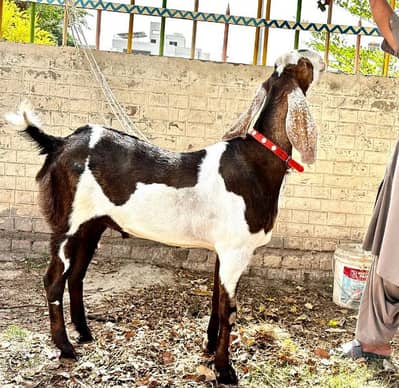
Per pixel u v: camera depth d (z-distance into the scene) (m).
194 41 6.00
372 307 4.01
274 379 3.65
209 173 3.53
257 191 3.51
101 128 3.73
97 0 5.83
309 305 5.29
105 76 5.90
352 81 5.98
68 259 3.63
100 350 3.88
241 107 5.99
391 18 3.74
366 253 5.34
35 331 4.18
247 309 5.04
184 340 4.17
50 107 5.91
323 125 6.00
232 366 3.73
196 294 5.26
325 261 6.13
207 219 3.53
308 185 6.05
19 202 6.01
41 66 5.87
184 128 6.00
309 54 3.63
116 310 4.71
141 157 3.60
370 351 4.07
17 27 7.72
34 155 5.96
